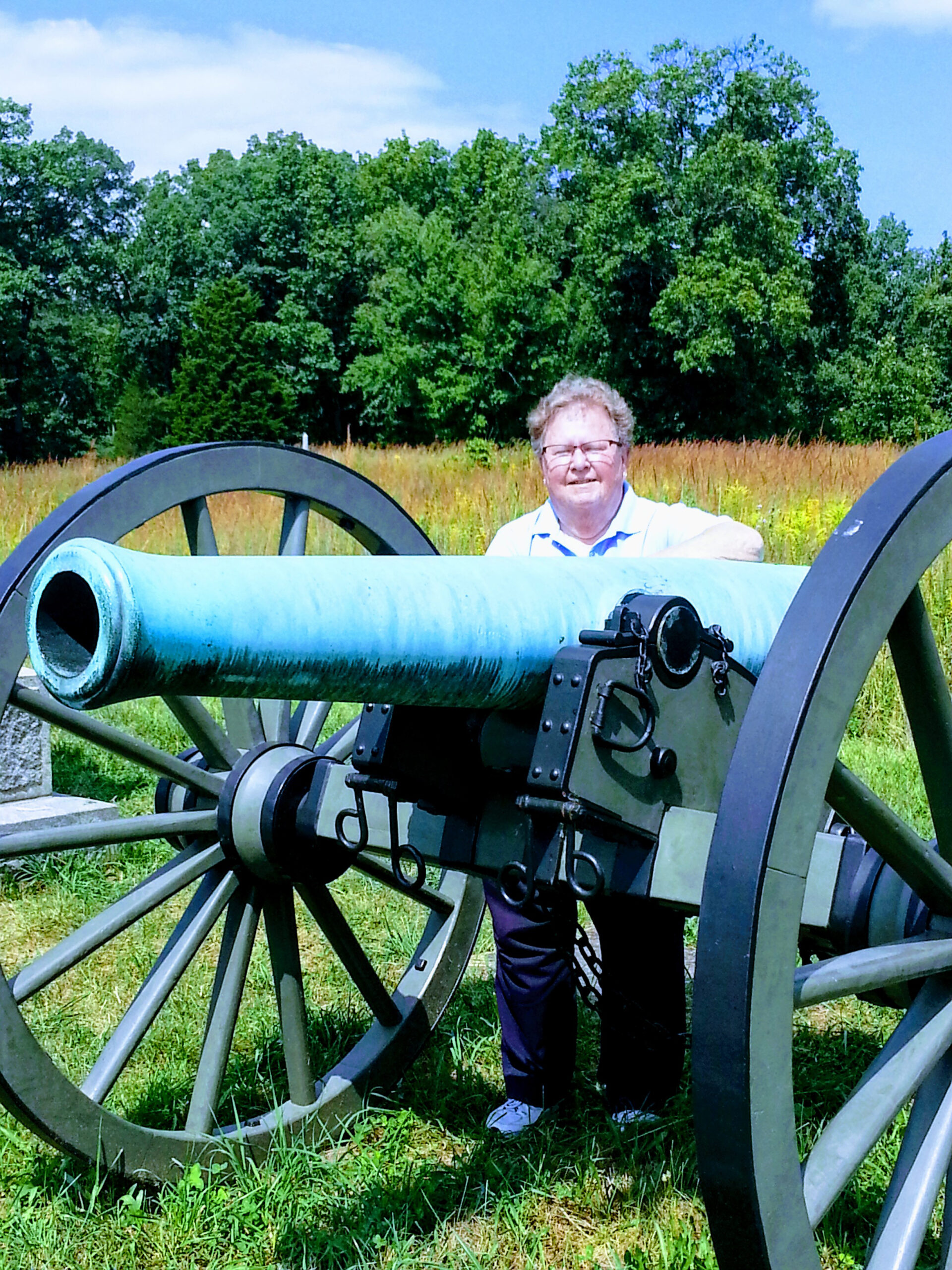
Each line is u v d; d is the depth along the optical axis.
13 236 59.16
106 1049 2.29
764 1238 1.48
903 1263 1.71
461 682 1.73
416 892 2.68
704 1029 1.47
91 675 1.33
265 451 2.49
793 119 48.66
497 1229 2.25
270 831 2.33
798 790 1.49
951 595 6.63
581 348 42.56
